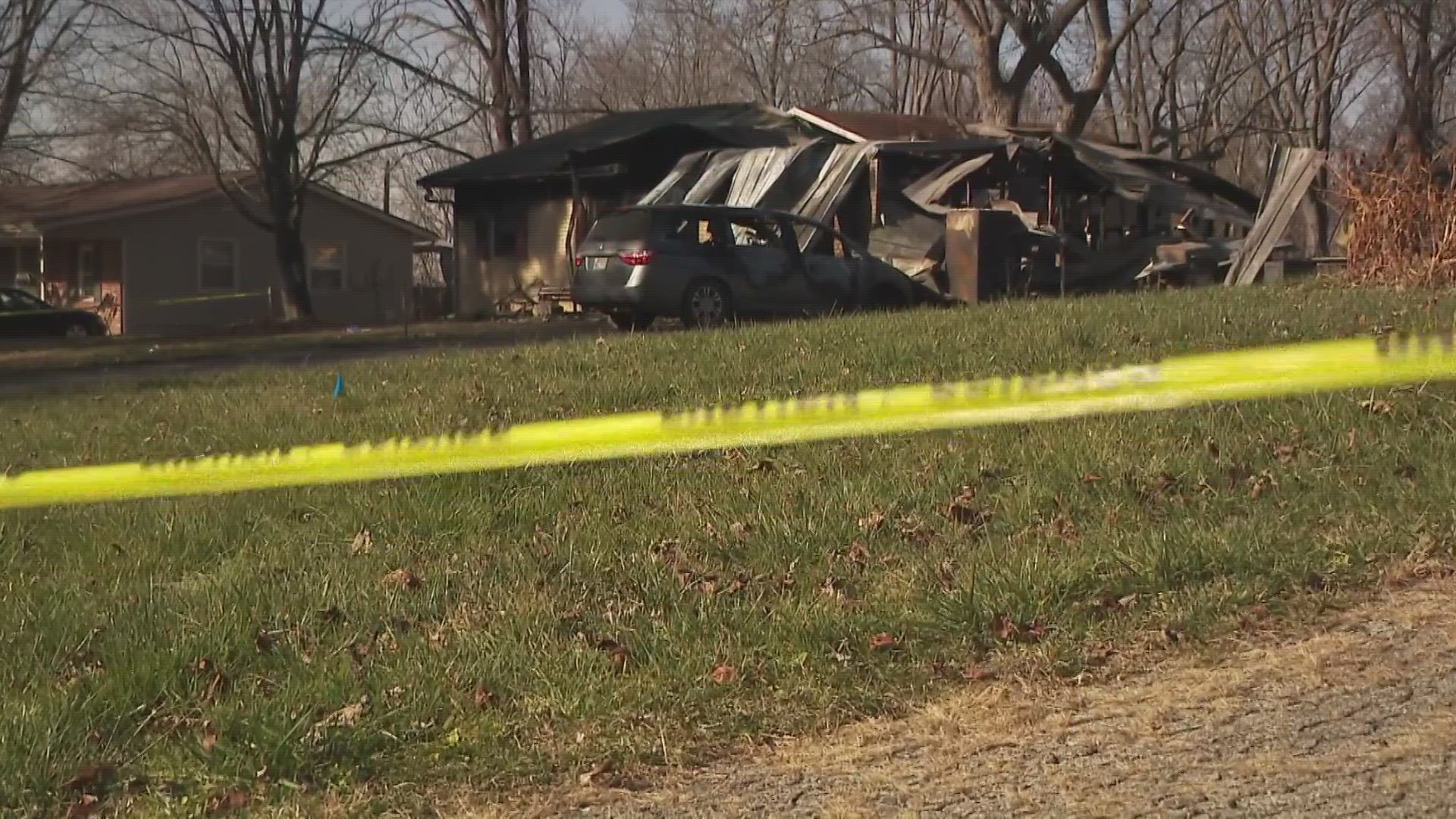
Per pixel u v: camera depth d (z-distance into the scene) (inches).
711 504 260.7
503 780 170.7
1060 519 241.9
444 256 1640.0
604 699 186.9
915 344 389.4
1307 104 1690.5
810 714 183.5
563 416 337.1
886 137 984.9
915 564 226.4
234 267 1312.7
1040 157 893.2
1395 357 167.8
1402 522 227.8
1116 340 371.6
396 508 267.1
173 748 177.3
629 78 1875.0
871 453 282.5
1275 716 174.2
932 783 164.9
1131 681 187.9
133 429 383.6
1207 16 1578.5
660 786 168.9
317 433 338.0
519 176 1075.9
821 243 675.4
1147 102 1768.0
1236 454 263.7
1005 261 740.0
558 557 238.4
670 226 629.3
